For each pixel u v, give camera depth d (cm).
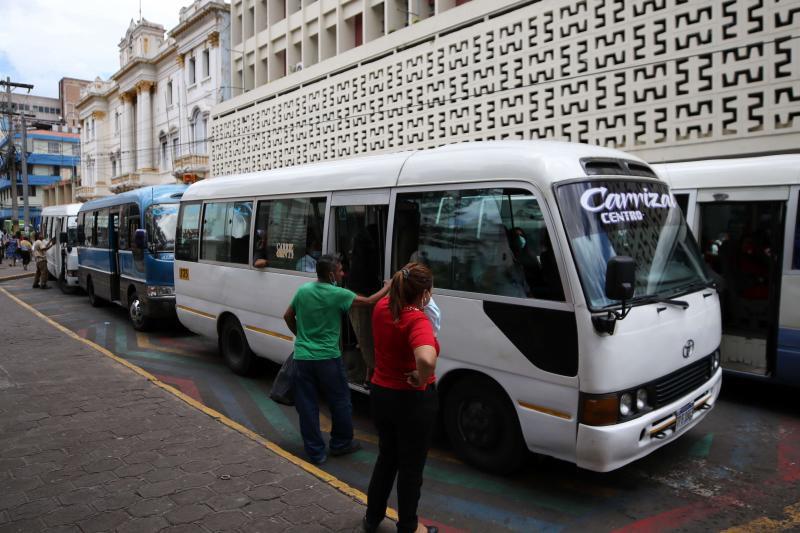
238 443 478
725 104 904
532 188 406
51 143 6744
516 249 414
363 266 533
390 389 320
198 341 985
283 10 2181
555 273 388
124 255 1113
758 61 863
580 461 376
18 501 379
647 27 976
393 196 511
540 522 380
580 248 386
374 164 542
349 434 486
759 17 861
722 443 510
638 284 407
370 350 512
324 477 416
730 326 634
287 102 1881
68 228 1661
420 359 293
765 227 621
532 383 400
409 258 493
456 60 1292
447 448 500
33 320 1096
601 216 407
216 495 388
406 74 1420
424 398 320
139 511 366
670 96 958
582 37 1060
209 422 528
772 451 492
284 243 638
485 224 437
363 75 1555
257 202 680
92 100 4450
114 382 655
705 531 368
